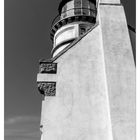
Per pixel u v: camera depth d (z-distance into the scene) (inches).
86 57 235.5
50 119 201.3
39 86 217.3
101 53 237.1
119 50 221.5
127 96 195.3
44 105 208.4
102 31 233.1
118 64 212.8
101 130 196.9
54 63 230.1
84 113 205.2
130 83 202.2
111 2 261.1
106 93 206.2
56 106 207.9
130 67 211.8
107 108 201.3
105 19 243.6
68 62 231.8
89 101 211.0
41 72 225.5
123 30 235.8
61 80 221.5
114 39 228.1
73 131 196.2
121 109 188.5
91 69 228.1
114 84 201.2
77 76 224.1
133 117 184.7
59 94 214.1
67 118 202.7
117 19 244.2
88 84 219.8
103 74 224.1
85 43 244.2
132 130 178.2
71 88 217.5
